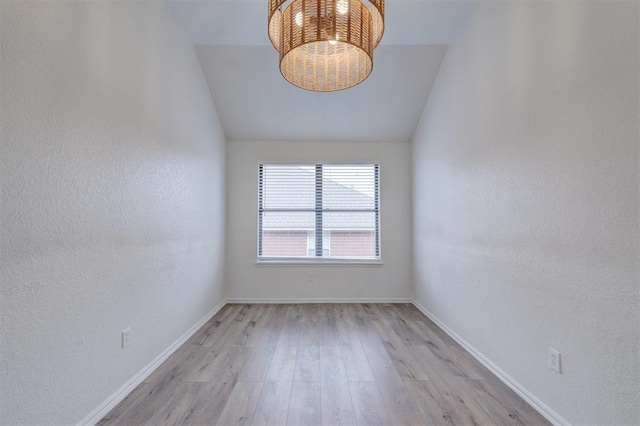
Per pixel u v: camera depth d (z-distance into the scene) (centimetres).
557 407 161
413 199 414
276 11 173
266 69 337
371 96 365
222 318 349
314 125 404
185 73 287
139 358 207
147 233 219
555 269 163
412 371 222
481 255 238
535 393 177
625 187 126
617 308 129
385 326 322
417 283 397
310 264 420
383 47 313
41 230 134
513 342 198
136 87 206
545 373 170
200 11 260
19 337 125
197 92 318
